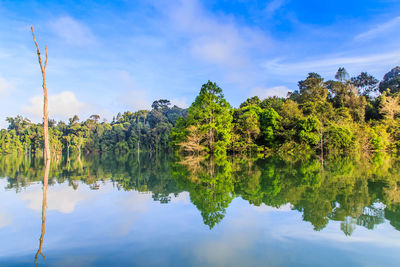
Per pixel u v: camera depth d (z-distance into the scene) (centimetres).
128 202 999
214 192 1155
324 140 4091
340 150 4112
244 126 4600
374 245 558
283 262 479
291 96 7919
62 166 2934
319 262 479
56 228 704
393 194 1038
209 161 3080
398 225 682
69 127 11612
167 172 2078
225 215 795
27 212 873
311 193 1074
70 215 830
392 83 7306
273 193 1089
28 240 618
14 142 8938
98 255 525
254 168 2100
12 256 525
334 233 630
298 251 529
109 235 642
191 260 492
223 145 4103
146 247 560
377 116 5853
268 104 6041
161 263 480
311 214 788
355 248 542
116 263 486
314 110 5034
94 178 1745
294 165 2288
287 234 626
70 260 505
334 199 965
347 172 1747
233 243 573
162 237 620
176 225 710
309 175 1612
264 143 5028
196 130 4109
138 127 11069
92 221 762
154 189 1275
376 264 470
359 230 649
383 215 769
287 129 4875
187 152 4772
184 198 1052
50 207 938
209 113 4184
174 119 12381
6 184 1483
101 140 11188
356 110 5628
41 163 3566
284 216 773
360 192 1082
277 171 1859
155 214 825
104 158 5272
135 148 10356
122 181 1582
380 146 4231
